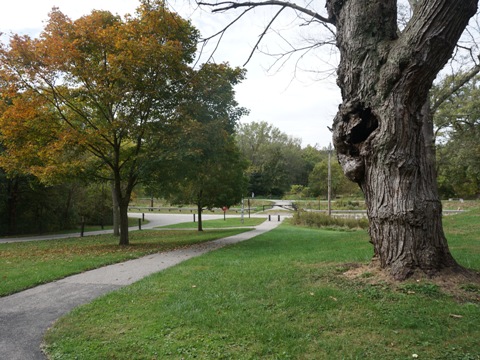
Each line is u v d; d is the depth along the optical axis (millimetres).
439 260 5250
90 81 12883
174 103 13766
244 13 6188
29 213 25938
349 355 3398
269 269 7281
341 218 27781
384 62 5188
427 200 5281
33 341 4344
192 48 13828
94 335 4324
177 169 13680
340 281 5629
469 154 29859
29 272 8352
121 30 12562
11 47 11961
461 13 4484
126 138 14539
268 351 3602
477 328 3758
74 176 14188
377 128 5359
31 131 12602
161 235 21156
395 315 4176
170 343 3918
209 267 8344
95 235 22625
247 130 85125
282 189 78688
